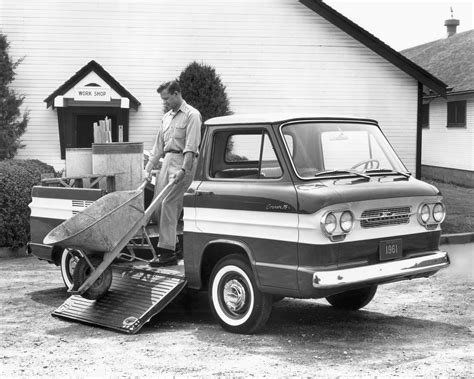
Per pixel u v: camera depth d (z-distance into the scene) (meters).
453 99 27.25
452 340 6.86
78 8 20.09
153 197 9.27
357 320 7.74
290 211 6.57
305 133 7.13
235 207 7.02
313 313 8.10
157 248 8.99
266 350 6.54
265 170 7.00
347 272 6.46
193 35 20.34
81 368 6.07
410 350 6.50
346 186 6.73
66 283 9.11
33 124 20.12
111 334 7.25
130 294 7.76
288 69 20.55
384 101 20.78
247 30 20.39
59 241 7.30
